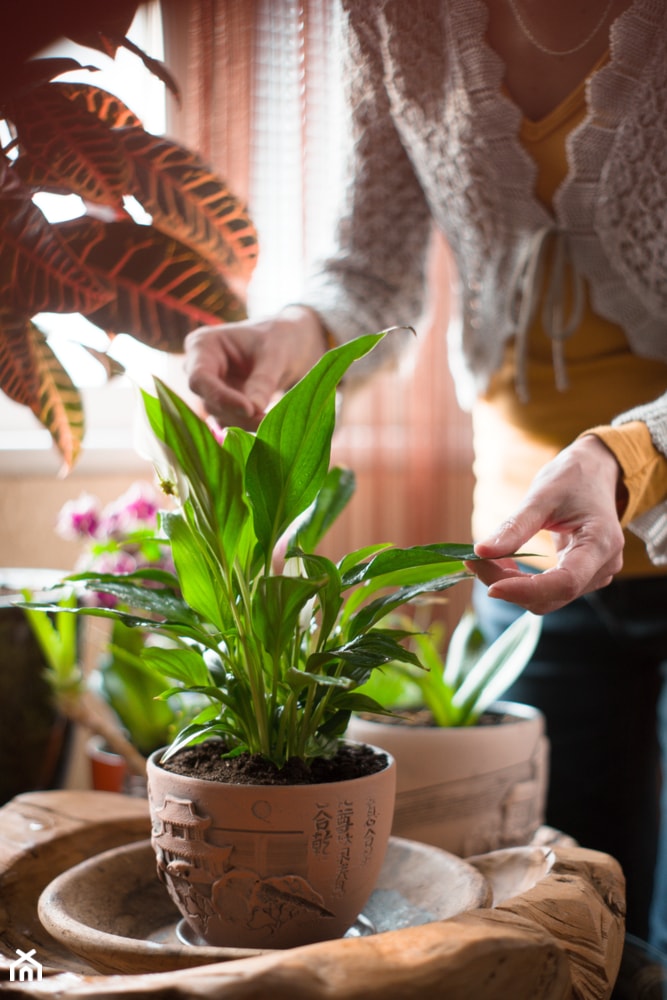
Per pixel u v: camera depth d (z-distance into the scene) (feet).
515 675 2.86
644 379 3.11
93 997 1.35
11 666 3.12
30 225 2.12
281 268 5.71
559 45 2.67
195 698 3.45
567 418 3.22
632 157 2.63
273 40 5.20
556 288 2.96
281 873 1.72
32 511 5.02
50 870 2.25
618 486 2.08
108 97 2.30
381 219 3.29
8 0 1.42
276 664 1.81
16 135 2.12
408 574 1.94
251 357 2.66
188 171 2.34
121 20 1.96
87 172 2.21
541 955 1.53
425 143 2.98
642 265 2.76
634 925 3.85
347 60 3.13
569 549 1.80
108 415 5.69
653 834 3.92
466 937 1.48
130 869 2.15
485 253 3.10
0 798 3.18
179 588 2.06
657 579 3.19
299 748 1.85
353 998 1.34
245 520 1.74
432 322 6.57
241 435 1.77
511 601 1.68
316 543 2.05
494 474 3.53
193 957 1.55
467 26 2.69
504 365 3.35
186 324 2.37
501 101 2.73
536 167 2.84
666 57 2.48
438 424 6.63
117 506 3.83
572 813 3.76
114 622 3.43
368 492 6.47
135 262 2.23
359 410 6.51
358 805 1.76
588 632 3.54
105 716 3.96
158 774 1.81
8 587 3.61
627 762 3.78
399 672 2.82
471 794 2.58
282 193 5.65
